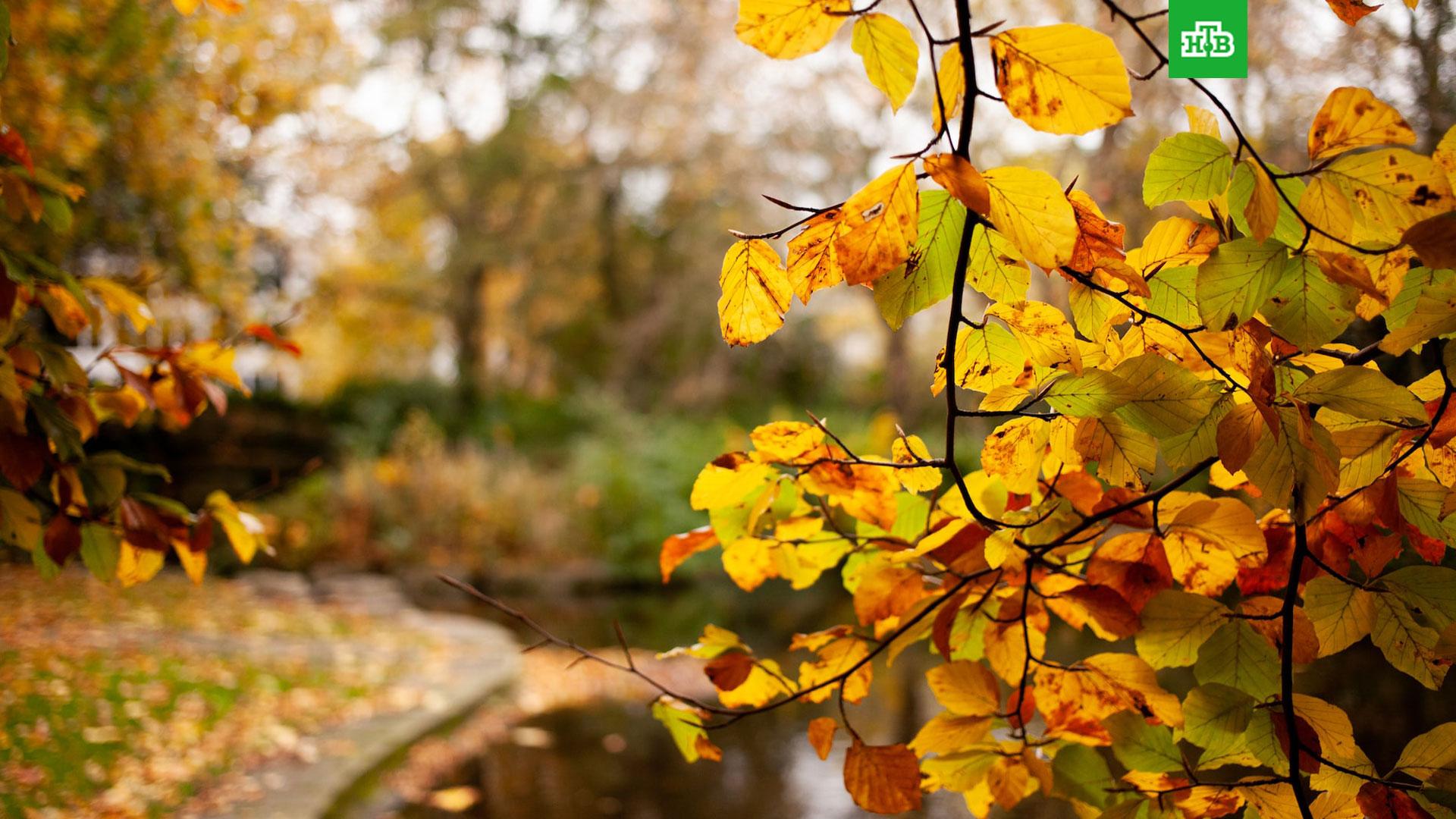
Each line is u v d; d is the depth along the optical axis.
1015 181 0.68
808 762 4.93
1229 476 1.02
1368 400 0.76
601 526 13.10
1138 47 4.45
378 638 6.70
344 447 14.73
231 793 3.25
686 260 21.50
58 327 1.39
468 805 3.98
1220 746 0.90
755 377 19.95
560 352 23.31
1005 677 1.01
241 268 7.90
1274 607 0.90
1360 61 2.38
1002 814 3.81
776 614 10.19
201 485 12.63
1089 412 0.82
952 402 0.81
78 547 1.27
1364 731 1.83
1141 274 0.88
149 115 5.97
